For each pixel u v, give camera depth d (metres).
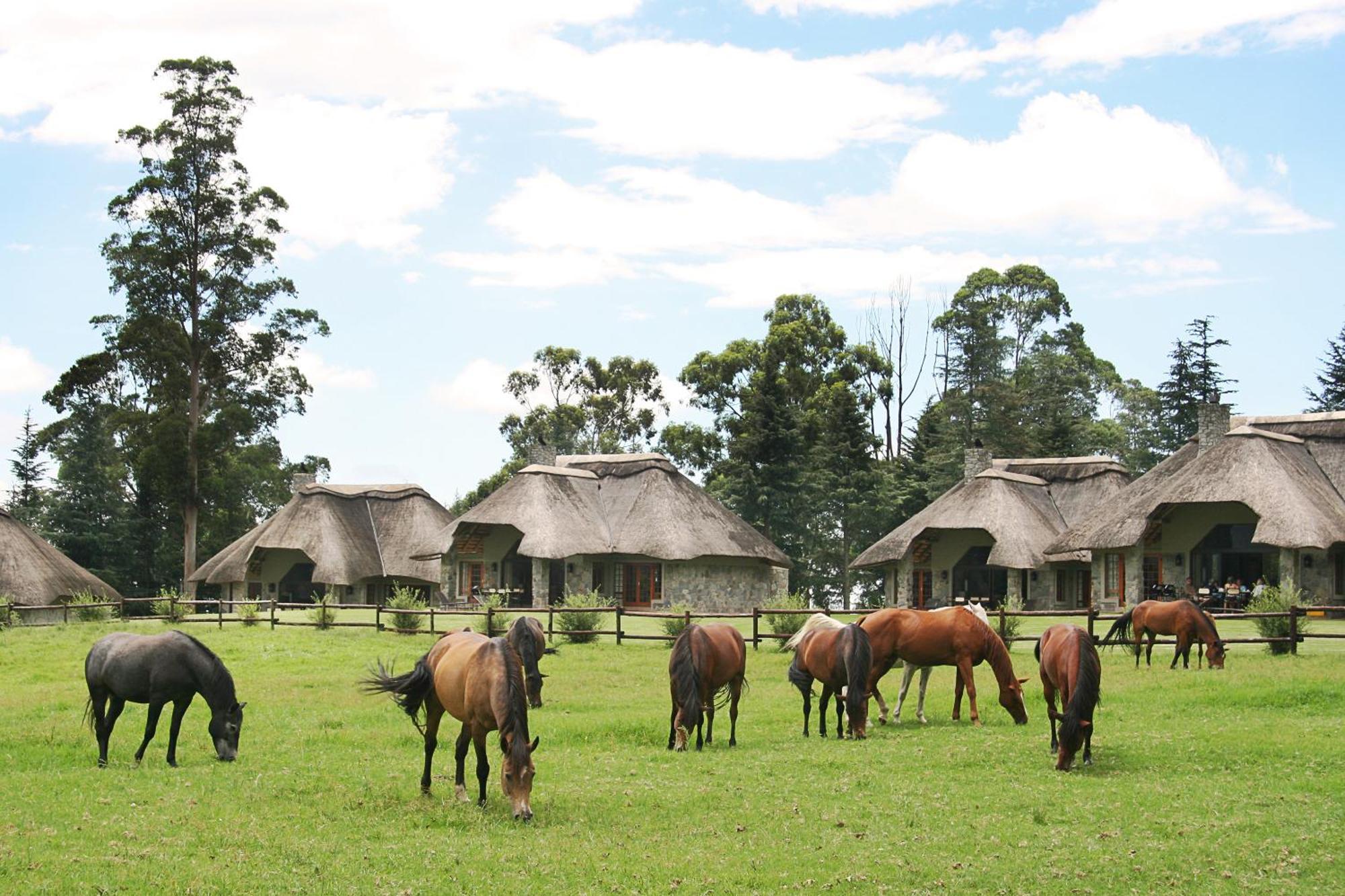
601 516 52.66
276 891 10.07
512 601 52.22
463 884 10.31
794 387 75.44
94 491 65.12
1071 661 14.98
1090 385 83.12
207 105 56.66
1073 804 13.01
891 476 70.19
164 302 56.38
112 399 60.97
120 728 18.31
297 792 13.63
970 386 83.69
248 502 71.50
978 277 87.06
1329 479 42.53
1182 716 18.30
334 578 52.16
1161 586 41.97
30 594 45.59
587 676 25.73
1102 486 52.50
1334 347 69.19
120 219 56.50
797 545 66.88
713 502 54.69
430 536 56.94
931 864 10.98
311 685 24.27
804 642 18.03
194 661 15.35
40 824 12.05
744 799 13.42
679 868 10.80
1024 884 10.48
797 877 10.60
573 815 12.64
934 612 18.67
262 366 58.06
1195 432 70.31
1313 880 10.55
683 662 16.70
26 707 20.72
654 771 15.01
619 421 86.00
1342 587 40.25
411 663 28.36
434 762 15.60
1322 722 17.42
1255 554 42.66
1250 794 13.30
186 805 12.95
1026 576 48.94
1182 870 10.78
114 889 10.02
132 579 65.25
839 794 13.62
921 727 18.17
